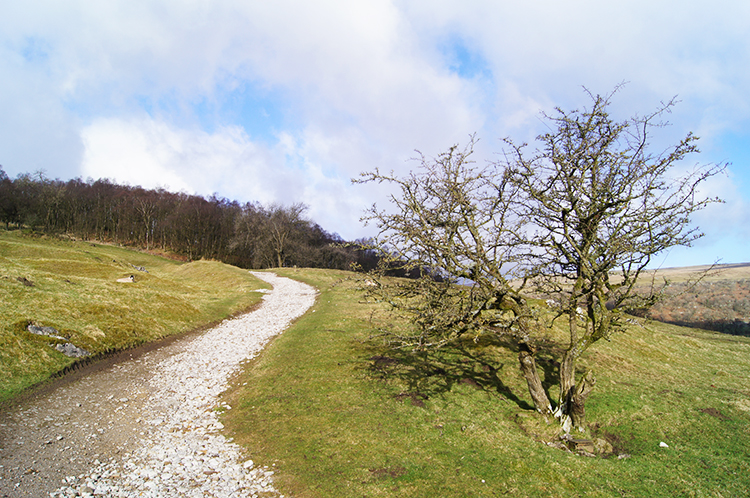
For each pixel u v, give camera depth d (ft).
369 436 36.78
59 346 56.65
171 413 44.06
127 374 56.75
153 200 420.36
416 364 57.72
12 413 40.14
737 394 53.36
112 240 381.19
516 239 38.45
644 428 41.73
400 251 36.04
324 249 340.18
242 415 43.09
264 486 29.14
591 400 48.26
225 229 399.85
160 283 140.77
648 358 70.38
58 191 355.56
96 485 28.48
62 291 81.41
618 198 35.81
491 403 45.29
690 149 31.91
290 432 38.24
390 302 38.45
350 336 73.51
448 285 36.68
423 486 28.45
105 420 41.06
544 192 38.73
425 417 40.98
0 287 69.97
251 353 70.69
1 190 305.32
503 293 36.60
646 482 30.27
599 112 35.73
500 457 32.58
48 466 30.96
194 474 30.63
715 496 28.37
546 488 27.99
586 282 37.68
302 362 59.31
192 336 83.41
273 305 132.46
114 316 76.64
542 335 71.77
